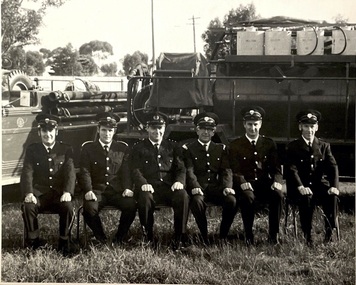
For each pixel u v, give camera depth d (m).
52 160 5.78
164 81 7.39
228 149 5.99
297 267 5.05
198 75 7.34
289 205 6.37
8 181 6.73
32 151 5.79
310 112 5.92
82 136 7.81
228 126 7.10
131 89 7.48
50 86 7.80
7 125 6.79
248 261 5.05
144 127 7.82
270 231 5.61
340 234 5.66
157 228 6.08
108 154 5.90
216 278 4.80
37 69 7.66
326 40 6.95
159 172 5.88
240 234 5.98
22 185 5.55
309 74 6.98
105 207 5.68
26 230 5.43
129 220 5.57
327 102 6.84
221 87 7.19
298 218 6.32
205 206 5.58
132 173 5.82
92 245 5.45
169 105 7.36
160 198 5.84
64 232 5.40
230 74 7.26
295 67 7.03
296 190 5.66
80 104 7.80
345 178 7.01
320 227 6.10
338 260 5.06
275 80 6.99
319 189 5.77
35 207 5.45
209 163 5.90
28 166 5.68
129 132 7.58
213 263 5.09
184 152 5.92
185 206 5.50
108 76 8.00
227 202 5.51
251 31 7.05
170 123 7.33
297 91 6.94
